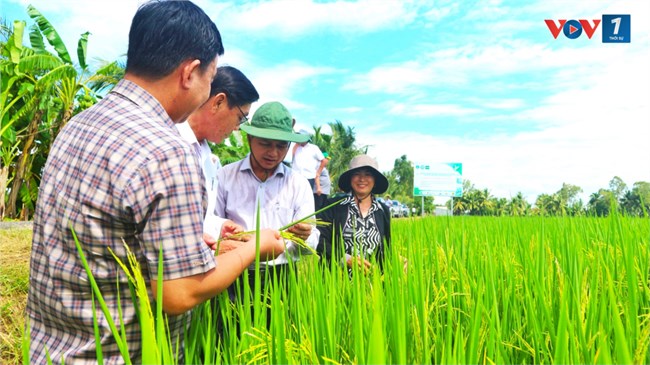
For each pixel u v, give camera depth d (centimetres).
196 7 155
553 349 165
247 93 254
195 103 160
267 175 303
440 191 1408
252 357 164
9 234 928
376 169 373
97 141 140
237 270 153
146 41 147
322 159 962
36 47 1526
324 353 164
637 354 142
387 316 174
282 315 157
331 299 186
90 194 135
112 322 127
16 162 1638
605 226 388
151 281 138
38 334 153
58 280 141
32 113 1566
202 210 149
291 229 230
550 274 218
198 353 167
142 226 134
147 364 121
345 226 365
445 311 214
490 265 212
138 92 150
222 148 2120
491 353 152
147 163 133
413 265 230
